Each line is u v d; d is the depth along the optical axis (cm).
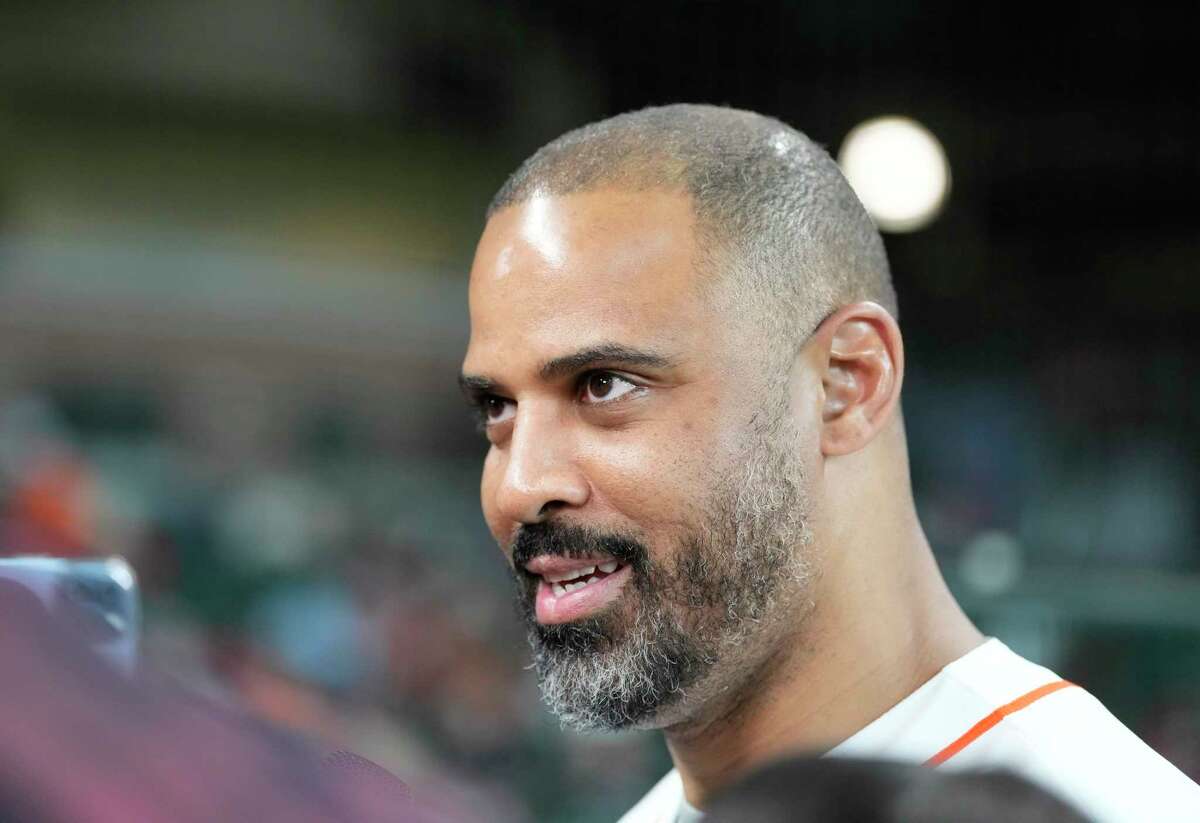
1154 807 271
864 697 307
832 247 315
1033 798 102
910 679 311
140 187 1736
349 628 1118
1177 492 1612
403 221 1825
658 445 287
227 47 1767
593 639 291
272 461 1441
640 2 1631
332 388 1670
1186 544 1555
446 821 87
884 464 316
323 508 1297
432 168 1841
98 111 1731
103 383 1572
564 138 321
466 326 1756
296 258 1770
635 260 290
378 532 1281
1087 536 1564
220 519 1259
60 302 1579
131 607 161
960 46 1658
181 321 1620
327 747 94
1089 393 1731
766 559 293
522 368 291
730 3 1609
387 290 1727
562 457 289
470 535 1322
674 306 288
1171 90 1705
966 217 1780
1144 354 1778
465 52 1789
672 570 288
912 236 1789
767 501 293
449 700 1080
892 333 314
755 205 303
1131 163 1772
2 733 81
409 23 1775
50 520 1072
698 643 290
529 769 1024
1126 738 291
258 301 1656
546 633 295
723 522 289
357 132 1819
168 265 1658
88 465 1210
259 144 1786
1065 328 1805
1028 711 291
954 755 288
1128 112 1734
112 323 1595
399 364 1709
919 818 99
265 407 1620
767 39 1639
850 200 330
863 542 310
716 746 309
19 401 1305
